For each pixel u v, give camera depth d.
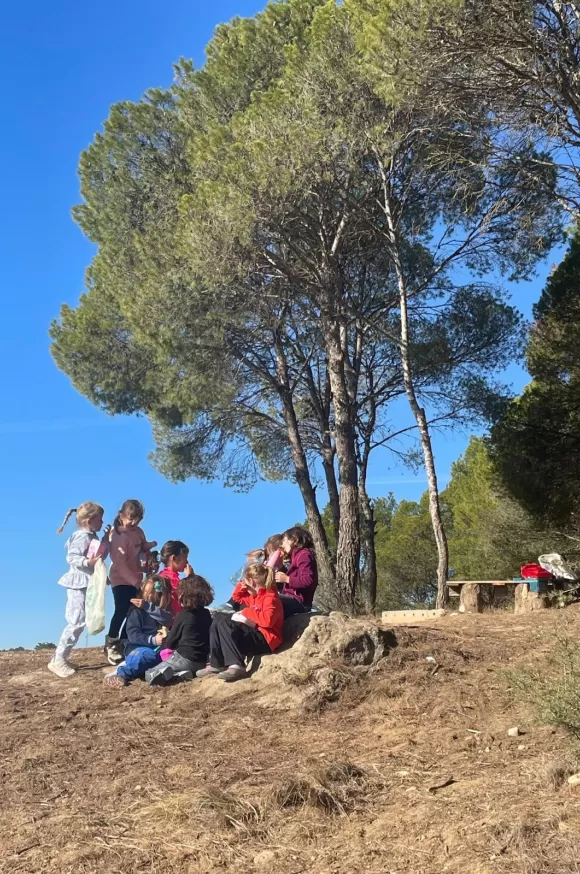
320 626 5.99
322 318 15.29
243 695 5.84
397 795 3.86
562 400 16.64
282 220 14.08
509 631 7.23
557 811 3.38
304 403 19.70
